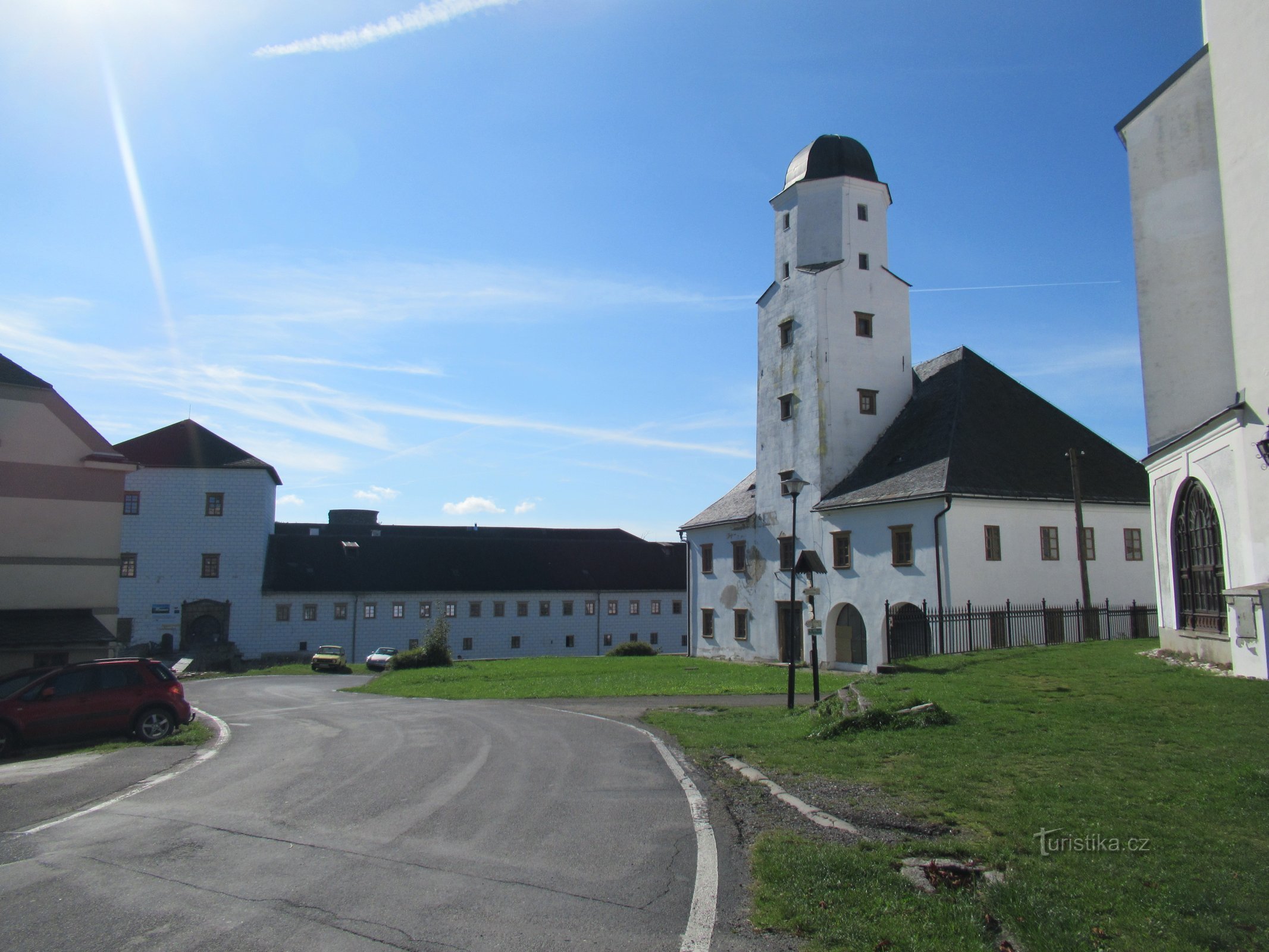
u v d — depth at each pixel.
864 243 40.00
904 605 31.66
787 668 36.81
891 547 32.34
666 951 4.95
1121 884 5.36
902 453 35.47
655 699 21.62
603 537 85.25
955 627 28.80
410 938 5.20
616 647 50.34
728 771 10.23
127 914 5.75
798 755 10.47
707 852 6.92
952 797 7.75
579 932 5.26
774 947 4.98
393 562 66.38
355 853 7.14
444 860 6.84
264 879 6.46
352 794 9.66
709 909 5.63
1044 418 36.19
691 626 48.06
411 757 12.38
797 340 39.69
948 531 29.67
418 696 26.31
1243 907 4.93
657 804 8.67
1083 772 8.29
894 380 39.72
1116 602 32.84
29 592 22.91
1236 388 14.83
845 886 5.73
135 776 11.60
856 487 35.91
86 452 24.08
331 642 61.47
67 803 9.80
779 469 40.22
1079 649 21.02
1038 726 10.64
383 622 63.28
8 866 7.02
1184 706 11.28
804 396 38.84
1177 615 16.50
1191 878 5.39
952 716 11.52
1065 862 5.83
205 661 54.66
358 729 16.45
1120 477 35.12
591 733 14.38
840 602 35.16
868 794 8.16
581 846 7.16
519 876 6.38
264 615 60.03
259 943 5.18
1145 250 17.55
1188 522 16.05
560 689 25.22
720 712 17.12
